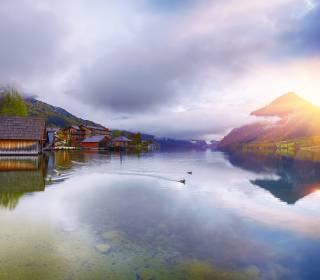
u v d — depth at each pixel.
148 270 8.61
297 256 9.85
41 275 8.15
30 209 15.25
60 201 17.22
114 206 16.28
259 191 21.95
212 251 10.13
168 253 9.87
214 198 19.05
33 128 57.91
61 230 11.99
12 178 25.78
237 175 32.19
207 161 57.12
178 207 16.33
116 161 51.25
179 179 27.88
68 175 28.92
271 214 15.13
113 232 11.85
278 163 51.50
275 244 10.90
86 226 12.59
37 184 23.02
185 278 8.19
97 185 23.42
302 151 109.56
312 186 24.55
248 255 9.87
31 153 57.31
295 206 17.02
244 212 15.48
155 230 12.23
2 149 55.31
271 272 8.70
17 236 11.16
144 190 21.53
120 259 9.30
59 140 127.75
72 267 8.69
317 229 12.68
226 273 8.56
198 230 12.33
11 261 8.98
